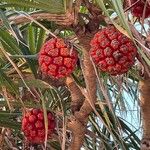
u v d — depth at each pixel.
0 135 3.29
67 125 2.71
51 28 2.63
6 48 2.59
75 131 2.72
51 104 3.05
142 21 2.31
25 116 2.68
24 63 2.83
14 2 2.35
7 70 2.81
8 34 2.49
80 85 2.63
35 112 2.67
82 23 2.39
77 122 2.70
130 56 2.18
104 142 3.22
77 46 2.43
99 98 2.79
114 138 2.82
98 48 2.19
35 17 2.40
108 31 2.20
